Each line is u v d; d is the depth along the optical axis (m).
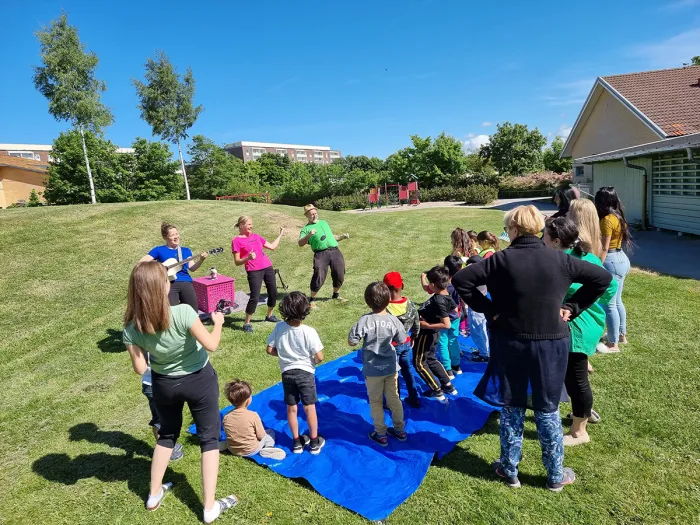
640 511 2.49
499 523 2.47
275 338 3.30
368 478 2.92
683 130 12.91
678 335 4.89
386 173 41.25
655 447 3.04
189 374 2.58
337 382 4.37
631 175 14.21
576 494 2.66
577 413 3.02
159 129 37.97
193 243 10.96
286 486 2.92
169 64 37.91
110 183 33.25
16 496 2.94
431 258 10.12
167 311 2.46
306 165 74.12
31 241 9.95
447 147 38.28
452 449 3.22
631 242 4.48
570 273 2.46
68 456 3.38
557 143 46.84
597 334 2.88
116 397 4.32
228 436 3.23
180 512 2.73
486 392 2.67
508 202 27.95
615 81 16.41
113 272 8.65
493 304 2.57
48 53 28.42
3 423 3.89
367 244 11.91
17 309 6.86
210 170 45.28
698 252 9.15
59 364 5.14
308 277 8.84
